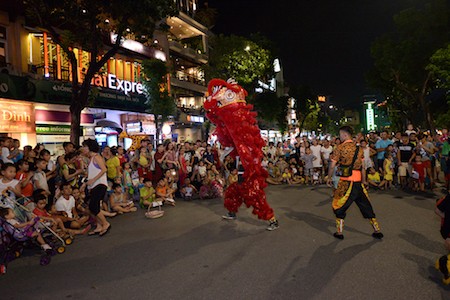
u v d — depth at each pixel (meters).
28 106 14.33
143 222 7.17
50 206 6.99
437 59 19.09
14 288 3.98
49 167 7.89
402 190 9.91
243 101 6.37
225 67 27.67
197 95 30.33
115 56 19.92
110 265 4.60
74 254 5.16
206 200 9.73
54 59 15.97
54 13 11.53
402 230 5.66
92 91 14.35
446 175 9.12
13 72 13.91
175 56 27.97
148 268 4.41
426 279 3.75
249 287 3.71
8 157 7.67
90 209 6.10
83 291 3.80
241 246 5.16
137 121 20.66
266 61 27.52
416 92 27.12
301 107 51.38
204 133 31.31
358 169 5.30
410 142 10.20
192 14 31.75
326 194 9.86
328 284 3.70
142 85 20.88
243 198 6.18
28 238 4.91
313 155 12.41
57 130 16.03
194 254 4.88
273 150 15.78
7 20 14.05
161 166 10.45
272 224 6.03
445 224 3.70
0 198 5.15
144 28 11.81
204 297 3.51
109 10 11.34
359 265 4.20
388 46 25.69
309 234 5.64
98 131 18.20
